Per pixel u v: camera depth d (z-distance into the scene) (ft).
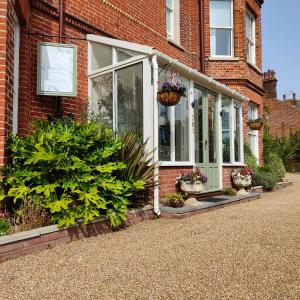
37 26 23.08
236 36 44.11
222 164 32.96
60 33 24.31
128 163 20.42
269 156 50.44
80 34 26.30
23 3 19.45
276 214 22.98
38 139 17.37
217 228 18.86
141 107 23.43
